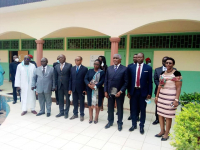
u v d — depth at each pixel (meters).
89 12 5.64
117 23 5.29
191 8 4.47
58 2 5.82
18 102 5.91
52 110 5.12
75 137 3.37
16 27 6.97
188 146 1.82
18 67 4.63
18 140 3.21
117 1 5.21
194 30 5.97
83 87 4.25
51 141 3.19
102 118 4.51
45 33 6.43
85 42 7.86
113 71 3.65
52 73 4.51
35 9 6.45
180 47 6.22
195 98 4.10
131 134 3.55
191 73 6.13
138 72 3.53
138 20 5.03
